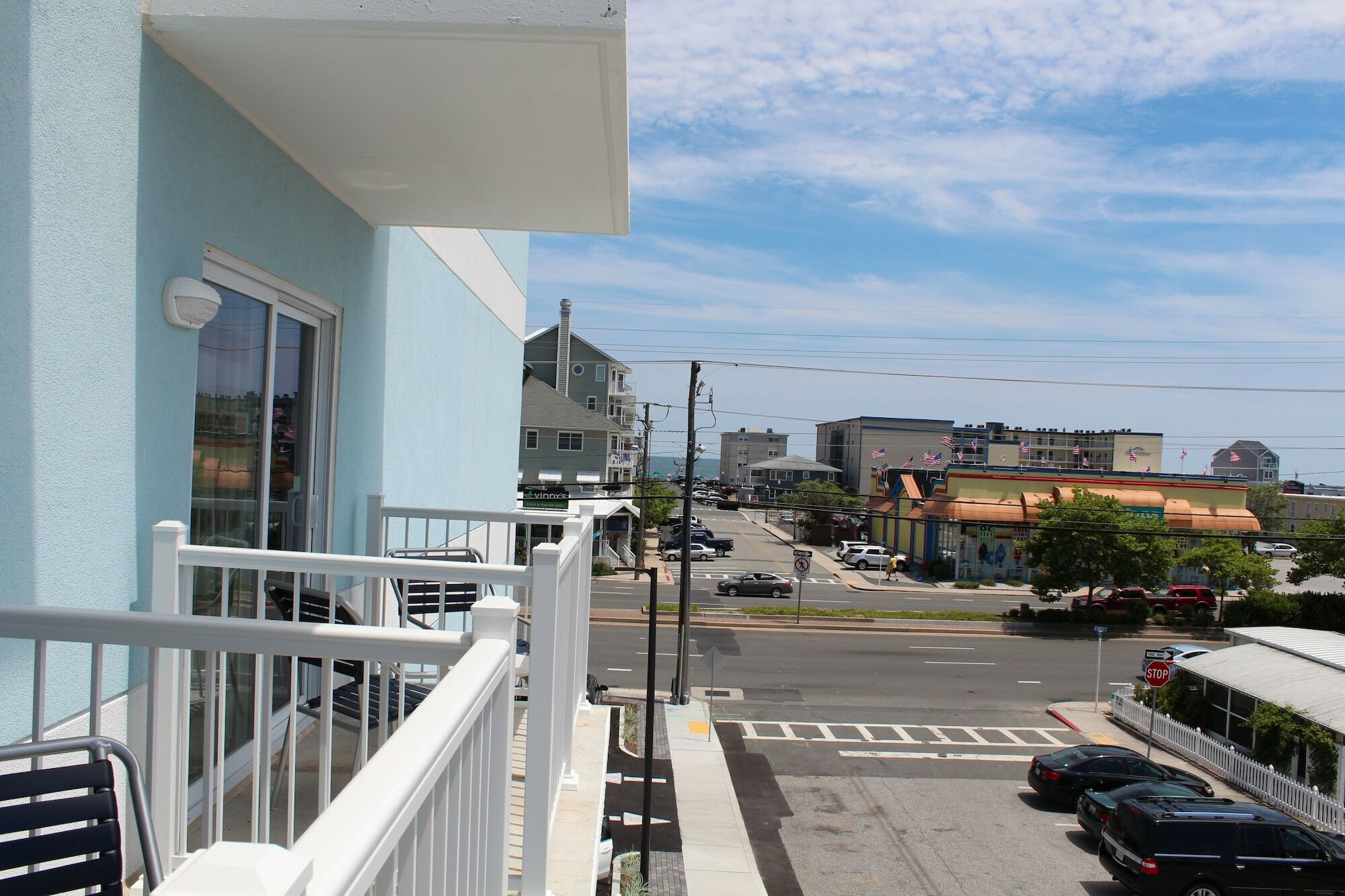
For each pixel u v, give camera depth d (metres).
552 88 3.21
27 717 2.32
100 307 2.62
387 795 1.02
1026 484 43.50
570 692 3.65
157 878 1.75
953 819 15.37
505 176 4.27
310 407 4.62
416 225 5.25
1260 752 17.84
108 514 2.68
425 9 2.77
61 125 2.43
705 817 14.90
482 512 5.04
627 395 64.31
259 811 2.07
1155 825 12.27
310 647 1.80
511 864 2.97
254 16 2.78
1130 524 33.31
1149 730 20.56
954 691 23.91
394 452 5.86
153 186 2.89
